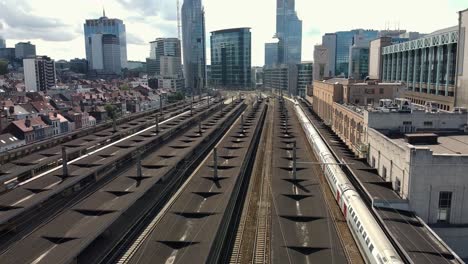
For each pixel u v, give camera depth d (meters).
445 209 42.41
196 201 44.91
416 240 34.88
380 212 41.00
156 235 36.12
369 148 59.66
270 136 107.88
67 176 55.56
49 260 31.92
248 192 57.62
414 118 60.09
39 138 119.38
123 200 45.91
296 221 38.75
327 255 32.03
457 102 89.12
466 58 85.19
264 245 40.53
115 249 39.16
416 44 114.12
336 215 46.66
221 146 78.56
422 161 41.34
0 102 138.25
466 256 42.06
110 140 90.00
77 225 38.81
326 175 61.06
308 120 117.56
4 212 42.06
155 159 67.38
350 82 101.75
